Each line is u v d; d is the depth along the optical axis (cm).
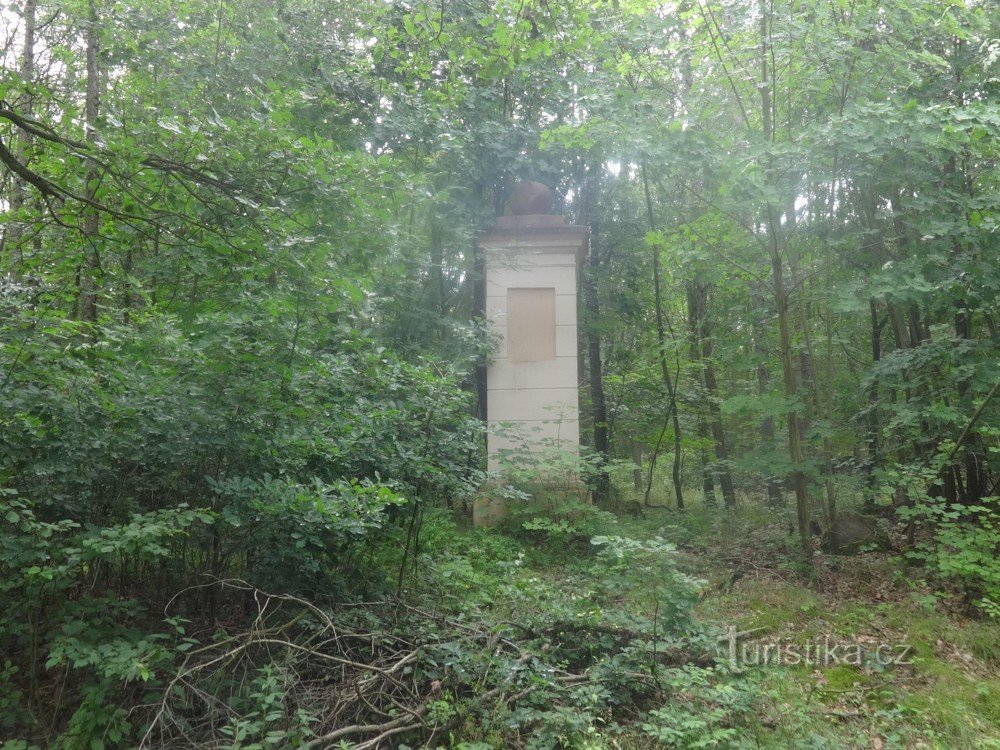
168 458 521
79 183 602
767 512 1210
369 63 1088
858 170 845
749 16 848
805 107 977
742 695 495
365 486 557
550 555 993
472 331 1103
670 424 1541
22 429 481
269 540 557
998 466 852
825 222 1036
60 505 496
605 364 1841
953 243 849
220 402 556
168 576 562
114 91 878
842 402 1184
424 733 446
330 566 630
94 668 446
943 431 886
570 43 888
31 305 551
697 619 631
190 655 460
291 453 584
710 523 1152
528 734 460
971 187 895
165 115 564
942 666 602
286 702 453
